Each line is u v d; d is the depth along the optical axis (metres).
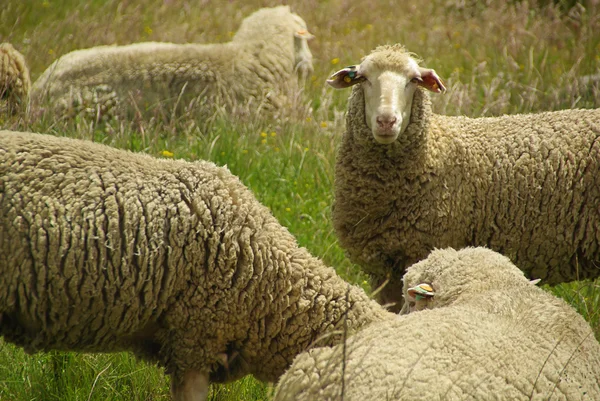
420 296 7.82
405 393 5.46
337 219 10.92
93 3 26.73
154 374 8.66
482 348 5.97
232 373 7.92
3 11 23.44
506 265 7.84
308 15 26.14
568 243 10.29
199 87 17.62
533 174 10.29
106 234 7.21
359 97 10.66
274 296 7.66
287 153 15.07
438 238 10.41
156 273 7.32
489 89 17.33
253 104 17.61
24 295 7.09
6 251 6.99
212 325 7.55
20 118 13.53
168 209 7.43
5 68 15.66
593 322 9.81
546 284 10.93
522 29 21.30
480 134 10.67
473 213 10.47
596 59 19.45
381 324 6.66
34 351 7.55
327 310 7.80
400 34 24.16
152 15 26.25
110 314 7.35
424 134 10.36
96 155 7.54
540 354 6.15
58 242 7.08
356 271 12.05
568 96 16.12
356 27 25.58
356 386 5.72
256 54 18.16
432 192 10.37
